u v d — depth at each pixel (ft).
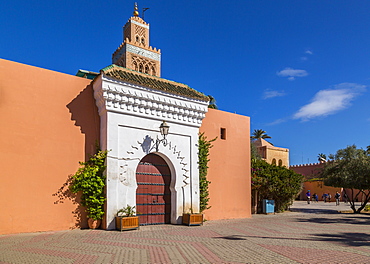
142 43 80.64
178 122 45.70
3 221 32.30
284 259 22.07
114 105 39.14
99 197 37.45
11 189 33.01
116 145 39.09
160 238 31.12
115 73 40.73
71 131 37.93
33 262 20.58
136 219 37.86
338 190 136.36
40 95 36.19
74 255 22.67
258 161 68.69
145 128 42.09
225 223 46.47
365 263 21.20
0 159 32.68
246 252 24.32
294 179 71.05
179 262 20.95
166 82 48.83
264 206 66.54
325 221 51.03
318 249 25.85
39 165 35.09
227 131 55.42
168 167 45.88
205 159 49.32
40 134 35.58
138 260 21.36
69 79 38.73
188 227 41.01
